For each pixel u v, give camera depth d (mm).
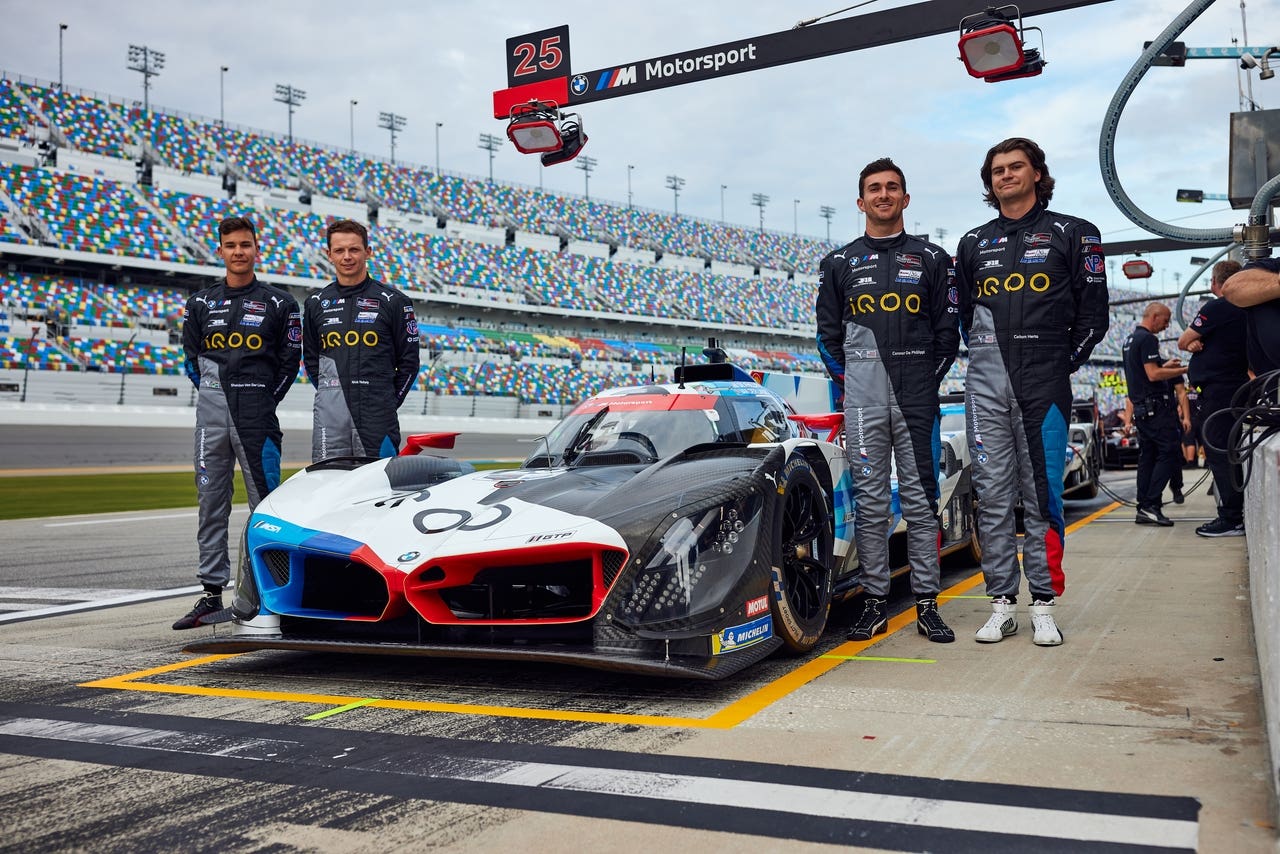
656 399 3553
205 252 31422
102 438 20438
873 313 3289
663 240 49000
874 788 1766
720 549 2545
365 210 39156
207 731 2283
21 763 2053
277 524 2965
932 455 3256
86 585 4957
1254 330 3260
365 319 4074
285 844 1594
